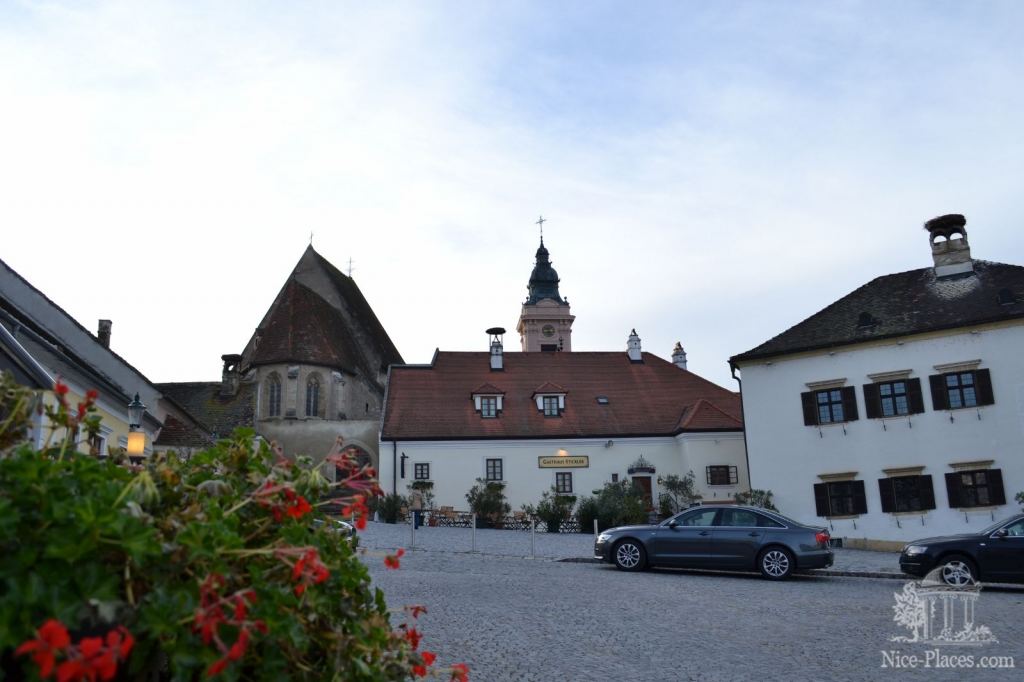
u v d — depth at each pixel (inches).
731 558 762.2
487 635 438.0
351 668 140.6
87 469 127.6
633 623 485.4
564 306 3555.6
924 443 1229.7
